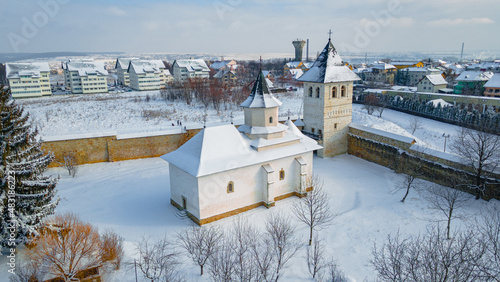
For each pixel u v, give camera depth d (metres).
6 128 27.58
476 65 179.00
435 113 91.75
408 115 98.75
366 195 41.91
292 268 27.97
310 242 31.30
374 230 33.62
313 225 32.69
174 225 35.25
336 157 57.12
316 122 56.66
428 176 44.59
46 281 23.62
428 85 126.75
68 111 97.31
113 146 54.16
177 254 29.50
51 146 51.09
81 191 43.53
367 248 30.67
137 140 55.25
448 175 41.97
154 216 37.22
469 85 123.38
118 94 140.38
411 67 163.38
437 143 71.50
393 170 50.22
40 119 85.50
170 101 116.38
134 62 158.75
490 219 33.38
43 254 25.45
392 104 108.12
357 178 47.59
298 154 41.47
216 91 104.81
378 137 52.50
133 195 42.44
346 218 36.22
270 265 27.22
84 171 50.59
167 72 176.75
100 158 54.19
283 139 41.16
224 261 26.92
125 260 28.34
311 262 28.67
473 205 37.00
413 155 46.56
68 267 24.08
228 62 193.88
